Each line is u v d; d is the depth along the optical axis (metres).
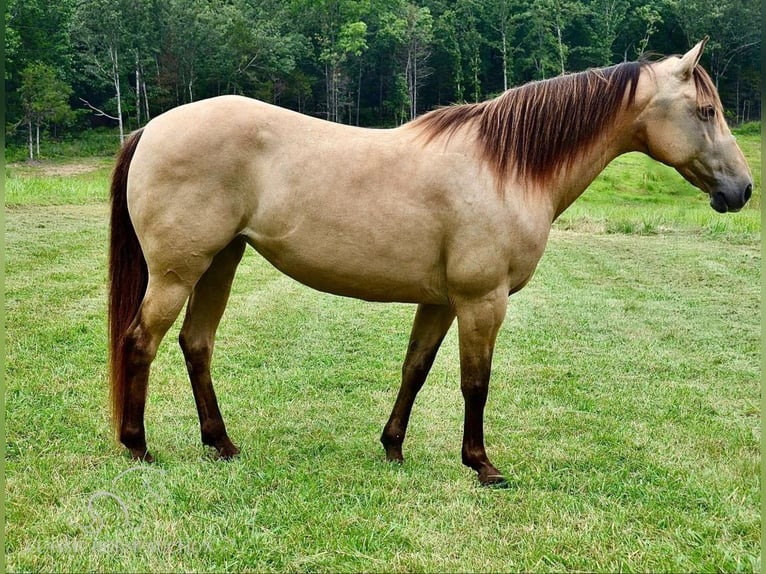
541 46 42.12
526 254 2.89
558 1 41.44
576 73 3.07
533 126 2.87
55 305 6.01
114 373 2.99
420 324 3.22
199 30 39.00
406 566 2.31
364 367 4.98
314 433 3.62
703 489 2.98
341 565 2.30
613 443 3.58
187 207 2.78
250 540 2.42
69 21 34.59
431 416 3.98
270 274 8.88
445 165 2.81
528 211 2.85
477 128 2.89
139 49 37.75
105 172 28.12
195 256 2.84
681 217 15.43
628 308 7.36
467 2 43.38
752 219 14.50
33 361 4.41
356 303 7.38
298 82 41.16
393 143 2.89
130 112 40.69
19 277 7.06
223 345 5.38
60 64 35.12
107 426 3.46
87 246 9.08
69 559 2.25
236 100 2.91
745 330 6.40
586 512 2.75
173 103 40.81
